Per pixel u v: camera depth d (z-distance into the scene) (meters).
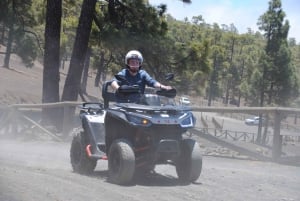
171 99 8.84
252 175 9.82
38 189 7.44
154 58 24.53
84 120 9.52
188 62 25.28
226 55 109.12
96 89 66.75
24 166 10.20
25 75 63.62
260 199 7.63
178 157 8.50
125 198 7.22
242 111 12.27
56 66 22.44
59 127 20.25
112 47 23.94
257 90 46.41
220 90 104.12
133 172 8.20
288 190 8.41
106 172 9.71
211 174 9.76
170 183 8.62
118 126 8.66
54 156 12.77
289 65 45.78
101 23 24.30
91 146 9.17
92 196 7.23
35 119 21.27
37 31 38.25
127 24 24.61
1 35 39.41
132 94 8.69
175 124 8.18
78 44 22.58
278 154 11.89
